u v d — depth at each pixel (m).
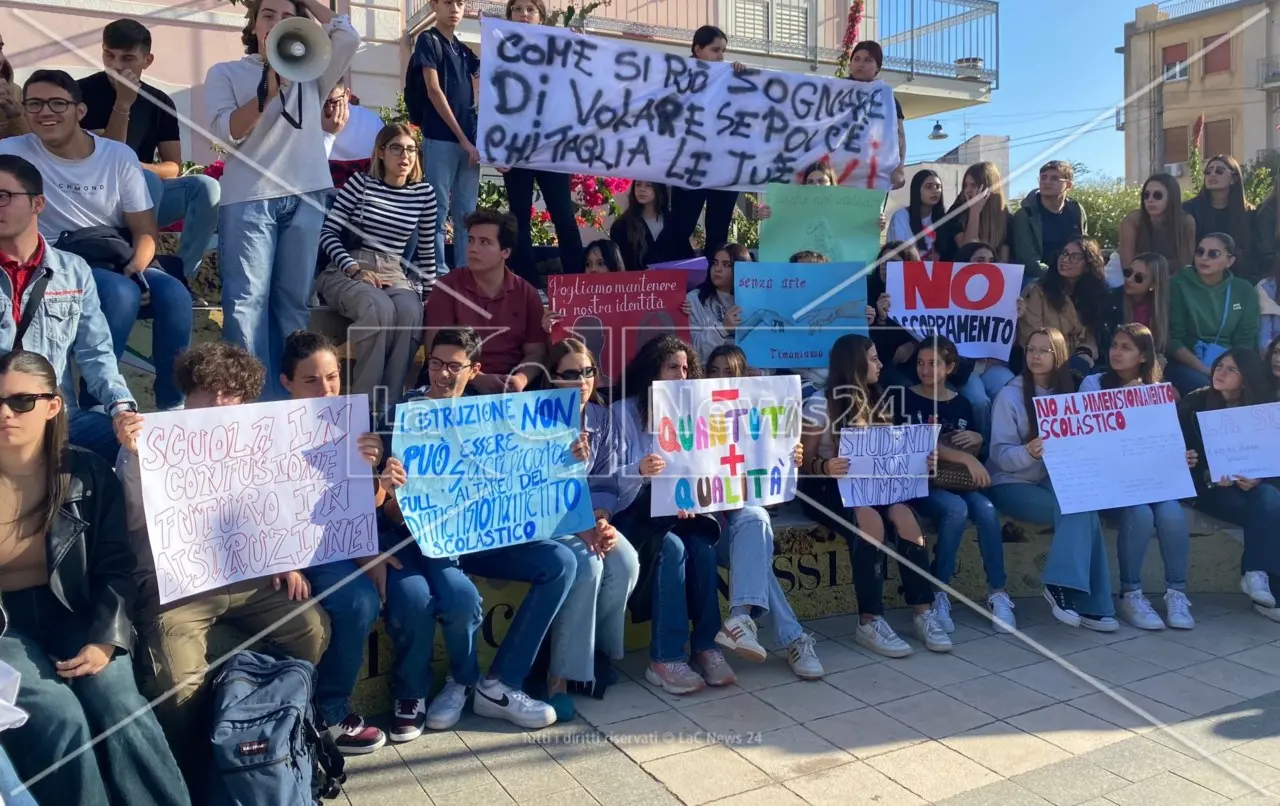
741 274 4.78
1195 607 4.72
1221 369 4.78
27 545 2.64
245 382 3.06
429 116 5.09
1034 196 6.09
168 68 9.56
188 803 2.54
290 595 3.01
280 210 4.14
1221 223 6.04
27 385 2.55
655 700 3.59
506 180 5.23
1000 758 3.13
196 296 5.01
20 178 3.07
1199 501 4.88
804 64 12.91
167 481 2.81
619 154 5.10
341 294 4.27
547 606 3.37
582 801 2.84
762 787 2.93
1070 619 4.37
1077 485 4.38
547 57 4.91
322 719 3.03
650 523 3.76
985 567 4.48
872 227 5.13
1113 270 6.05
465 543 3.35
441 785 2.93
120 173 3.89
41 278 3.16
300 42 3.80
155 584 2.86
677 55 5.15
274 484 3.01
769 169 5.39
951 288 5.18
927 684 3.75
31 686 2.42
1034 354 4.61
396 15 10.69
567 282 4.59
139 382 4.33
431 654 3.43
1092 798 2.88
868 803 2.84
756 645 3.70
